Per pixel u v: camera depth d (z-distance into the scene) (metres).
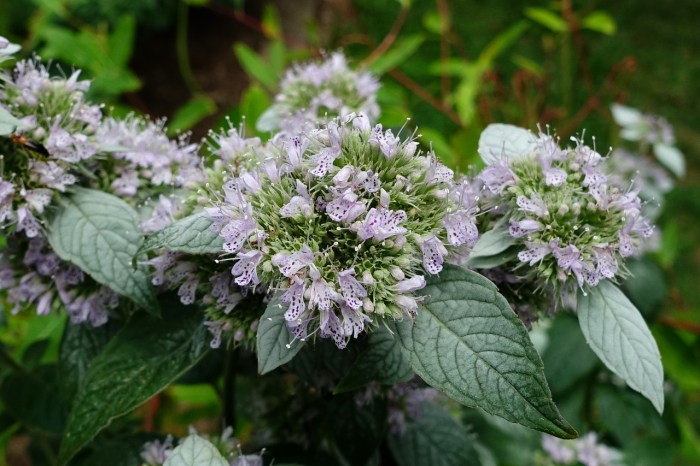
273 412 0.26
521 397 0.18
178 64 0.73
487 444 0.31
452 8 0.79
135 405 0.21
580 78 0.69
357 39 0.51
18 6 0.59
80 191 0.22
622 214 0.21
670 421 0.33
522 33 0.76
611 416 0.33
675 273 0.54
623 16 0.80
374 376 0.20
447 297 0.19
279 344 0.18
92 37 0.45
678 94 0.70
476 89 0.45
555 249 0.20
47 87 0.22
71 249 0.21
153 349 0.21
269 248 0.18
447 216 0.19
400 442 0.26
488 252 0.20
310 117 0.25
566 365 0.32
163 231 0.19
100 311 0.23
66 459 0.21
